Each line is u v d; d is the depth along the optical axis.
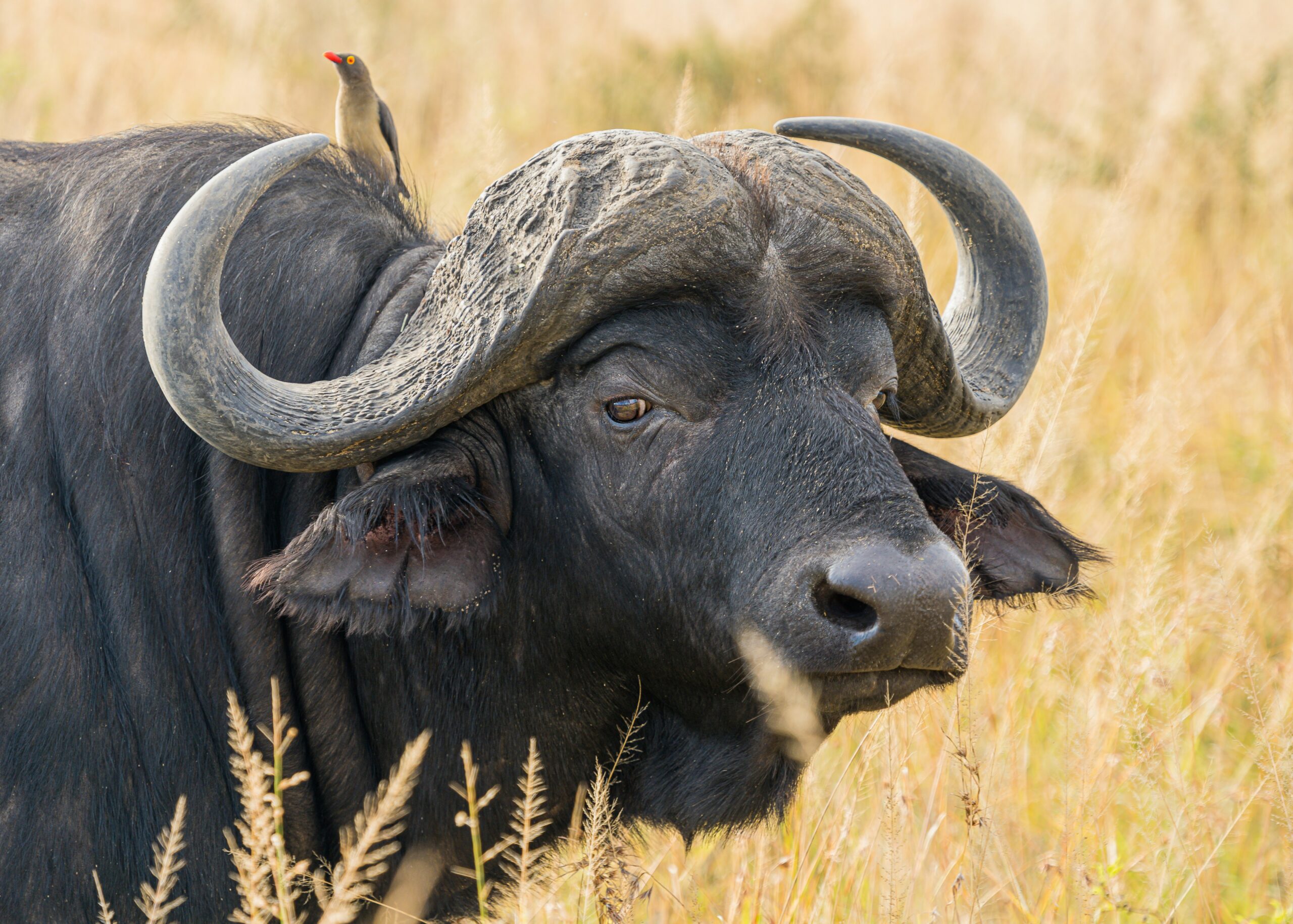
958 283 13.78
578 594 11.62
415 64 39.03
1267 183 32.72
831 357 10.81
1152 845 15.00
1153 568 16.77
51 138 31.70
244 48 39.00
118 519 11.65
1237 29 37.06
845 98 38.62
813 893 14.23
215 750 11.95
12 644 11.25
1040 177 31.50
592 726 12.41
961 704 14.02
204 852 11.85
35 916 11.30
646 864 15.41
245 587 11.87
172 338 10.01
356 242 12.68
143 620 11.63
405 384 10.78
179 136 13.05
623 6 44.78
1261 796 15.44
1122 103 37.34
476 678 12.23
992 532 13.15
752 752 11.87
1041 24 43.00
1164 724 15.77
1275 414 24.95
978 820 12.97
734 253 10.51
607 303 10.52
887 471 10.27
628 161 10.55
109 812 11.45
